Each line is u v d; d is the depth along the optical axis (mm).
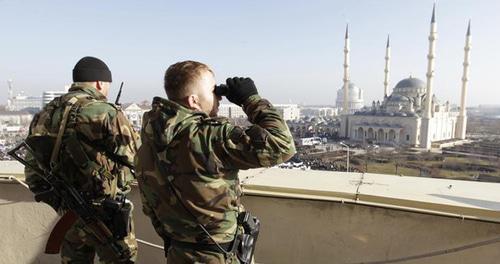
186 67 1800
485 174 57125
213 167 1705
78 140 2361
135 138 2506
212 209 1746
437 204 2723
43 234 3496
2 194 3510
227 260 1823
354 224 2979
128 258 2576
